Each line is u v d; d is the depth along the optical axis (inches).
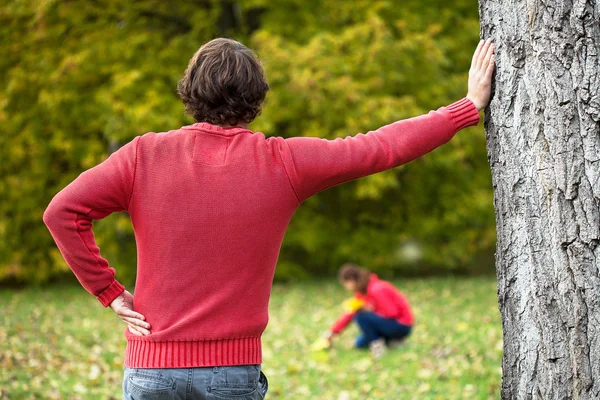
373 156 105.1
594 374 107.2
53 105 515.8
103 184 100.3
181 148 102.5
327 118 494.3
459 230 585.3
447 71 573.0
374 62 500.1
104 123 530.9
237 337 100.0
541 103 111.7
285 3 543.8
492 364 258.7
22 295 503.2
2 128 536.4
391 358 287.4
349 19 550.9
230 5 581.0
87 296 495.8
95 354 292.0
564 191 109.3
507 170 116.7
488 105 120.1
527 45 113.7
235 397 99.7
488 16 119.7
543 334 111.7
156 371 98.6
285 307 441.4
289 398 231.9
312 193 104.9
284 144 103.9
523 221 114.5
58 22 536.4
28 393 222.4
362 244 568.4
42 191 557.6
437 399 213.3
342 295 488.4
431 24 553.0
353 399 225.5
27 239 557.6
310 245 550.9
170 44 539.8
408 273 625.3
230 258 99.8
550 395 111.0
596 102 108.1
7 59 538.3
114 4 545.3
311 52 493.0
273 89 497.4
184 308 99.3
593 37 109.2
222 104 105.0
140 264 102.3
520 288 115.4
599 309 107.2
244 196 100.3
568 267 109.2
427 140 109.7
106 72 522.9
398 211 581.3
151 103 498.9
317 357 290.2
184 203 99.8
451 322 368.2
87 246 102.2
